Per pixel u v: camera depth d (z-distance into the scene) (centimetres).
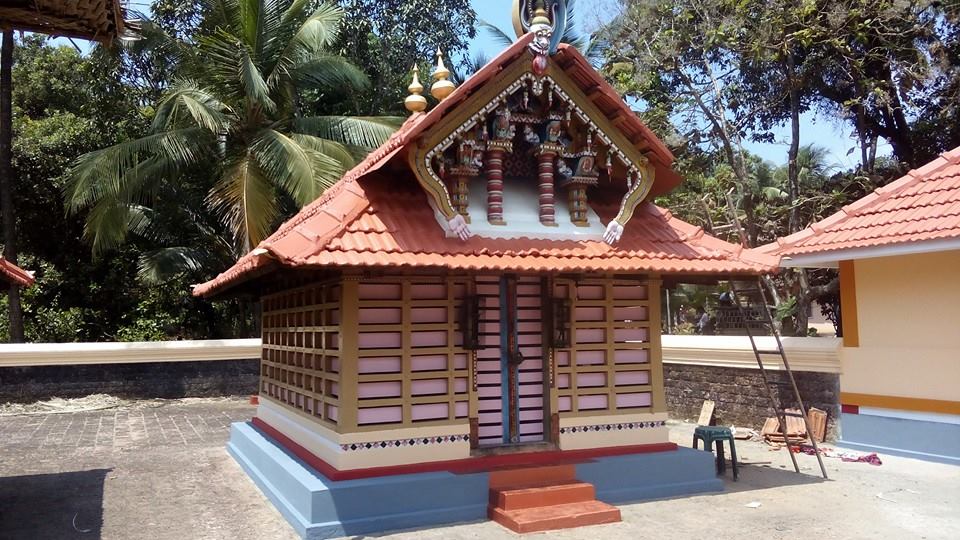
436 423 714
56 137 2002
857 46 1669
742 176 1811
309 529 618
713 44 1772
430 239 695
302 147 1584
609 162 782
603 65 2020
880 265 1023
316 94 2253
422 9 2244
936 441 937
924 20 1589
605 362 807
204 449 1071
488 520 677
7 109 1756
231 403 1577
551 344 775
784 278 1962
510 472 705
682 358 1331
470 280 750
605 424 794
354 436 677
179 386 1584
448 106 681
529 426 775
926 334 959
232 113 1708
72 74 2288
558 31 731
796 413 1112
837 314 1975
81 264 2086
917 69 1584
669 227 862
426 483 668
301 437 806
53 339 1955
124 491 818
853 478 862
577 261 725
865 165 1783
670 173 816
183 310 2112
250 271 730
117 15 541
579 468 736
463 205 724
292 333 879
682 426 1277
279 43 1731
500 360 771
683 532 645
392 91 2241
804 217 1855
